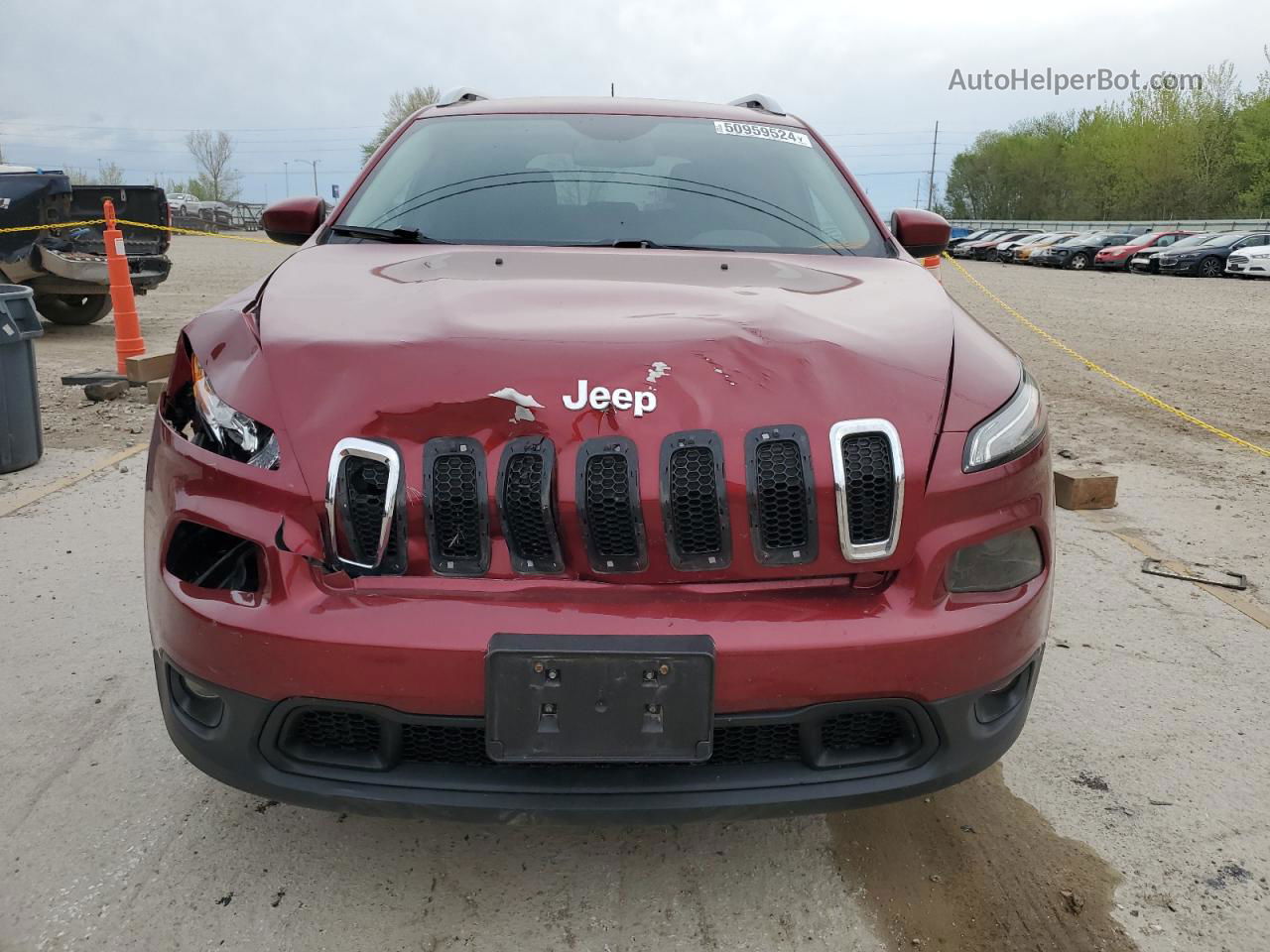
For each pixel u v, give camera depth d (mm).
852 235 2861
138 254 10461
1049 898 2084
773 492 1726
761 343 1867
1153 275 29812
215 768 1803
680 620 1664
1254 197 53969
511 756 1653
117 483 4781
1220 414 7250
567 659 1619
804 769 1760
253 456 1767
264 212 3000
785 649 1650
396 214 2807
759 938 1958
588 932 1961
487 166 2971
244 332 1996
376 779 1725
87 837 2195
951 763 1803
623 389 1759
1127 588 3707
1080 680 2996
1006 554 1845
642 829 2285
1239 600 3602
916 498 1748
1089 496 4695
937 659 1715
